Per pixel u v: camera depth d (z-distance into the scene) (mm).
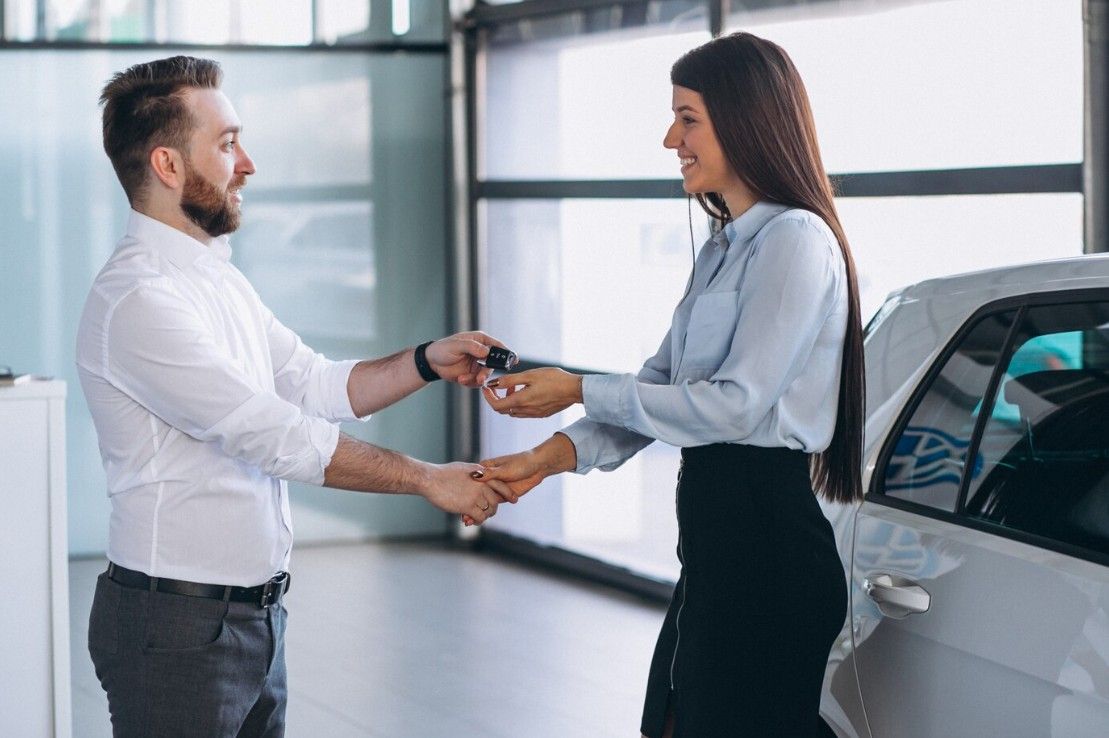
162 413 1986
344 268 6570
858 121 4371
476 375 2498
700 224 5102
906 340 2191
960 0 3988
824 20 4453
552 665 4590
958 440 2025
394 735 3881
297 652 4750
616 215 5633
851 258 2008
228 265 2168
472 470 2262
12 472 2746
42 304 6117
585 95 5750
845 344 2008
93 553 6281
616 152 5586
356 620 5199
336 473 2090
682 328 2117
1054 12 3721
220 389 1964
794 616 1916
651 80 5324
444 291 6738
